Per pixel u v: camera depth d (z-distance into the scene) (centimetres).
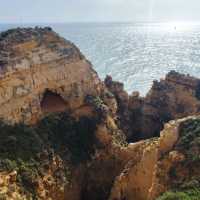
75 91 4147
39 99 3728
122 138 4212
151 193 2736
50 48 3994
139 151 3691
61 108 3975
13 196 2625
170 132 2984
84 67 4400
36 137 3425
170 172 2692
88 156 3862
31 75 3647
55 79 3931
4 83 3319
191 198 2280
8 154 3039
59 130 3797
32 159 3166
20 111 3459
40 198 2920
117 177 3575
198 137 2784
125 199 3344
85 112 4159
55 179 3281
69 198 3472
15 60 3509
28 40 3775
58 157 3484
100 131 4009
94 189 3838
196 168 2562
